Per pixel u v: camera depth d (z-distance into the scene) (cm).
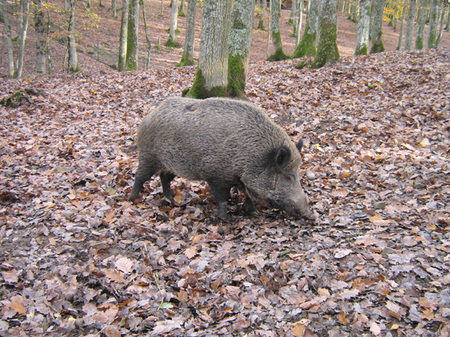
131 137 453
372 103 502
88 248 272
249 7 527
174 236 288
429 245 254
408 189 318
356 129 432
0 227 292
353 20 2441
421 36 1194
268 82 650
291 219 304
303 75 687
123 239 284
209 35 474
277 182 289
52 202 327
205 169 298
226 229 298
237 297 233
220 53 480
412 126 429
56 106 613
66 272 251
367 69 664
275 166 288
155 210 319
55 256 265
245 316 223
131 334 217
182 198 341
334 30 725
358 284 232
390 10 1694
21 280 247
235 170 292
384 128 427
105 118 530
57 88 766
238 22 527
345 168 362
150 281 249
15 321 223
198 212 317
